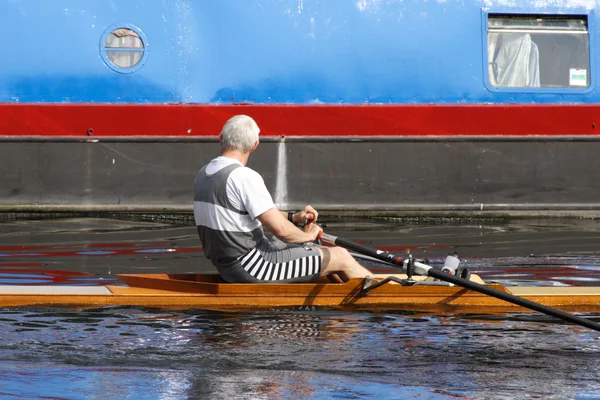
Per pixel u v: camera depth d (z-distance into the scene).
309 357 16.11
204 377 14.77
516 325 18.92
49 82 37.50
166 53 37.97
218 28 38.12
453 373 15.24
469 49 39.22
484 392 14.22
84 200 37.88
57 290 20.58
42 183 37.69
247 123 20.41
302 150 38.47
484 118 39.25
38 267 25.73
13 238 31.56
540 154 39.53
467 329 18.45
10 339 17.03
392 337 17.67
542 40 39.78
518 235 34.25
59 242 30.80
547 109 39.50
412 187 39.03
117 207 38.00
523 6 39.50
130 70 37.81
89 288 20.88
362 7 38.59
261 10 38.19
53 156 37.62
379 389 14.29
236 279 20.53
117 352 16.23
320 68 38.50
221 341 17.16
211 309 20.05
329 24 38.50
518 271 26.09
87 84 37.69
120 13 37.75
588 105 39.72
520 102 39.44
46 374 14.80
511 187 39.50
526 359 16.19
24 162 37.50
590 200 39.84
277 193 38.44
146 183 38.03
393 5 38.78
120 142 37.81
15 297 20.16
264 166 38.41
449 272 20.72
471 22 39.22
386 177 38.88
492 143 39.28
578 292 21.34
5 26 37.22
